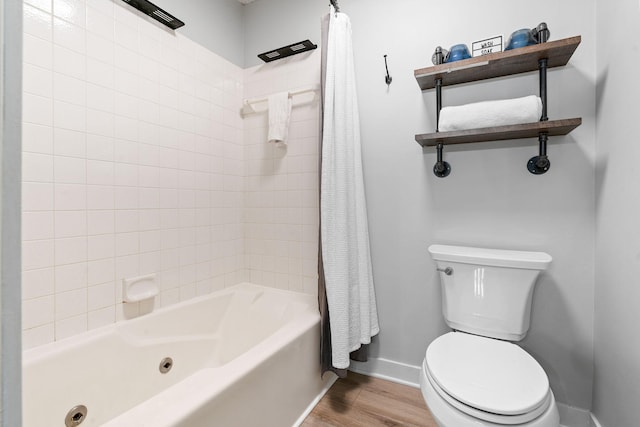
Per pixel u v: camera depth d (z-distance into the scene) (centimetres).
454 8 148
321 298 156
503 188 140
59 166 116
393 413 140
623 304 101
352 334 151
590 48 124
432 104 154
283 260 196
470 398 86
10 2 32
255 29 205
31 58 108
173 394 87
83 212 123
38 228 111
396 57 161
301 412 136
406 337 163
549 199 132
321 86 157
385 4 164
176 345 152
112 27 133
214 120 187
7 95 32
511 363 103
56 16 114
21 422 33
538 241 134
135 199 143
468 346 114
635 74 94
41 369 104
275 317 171
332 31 151
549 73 130
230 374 99
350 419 136
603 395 116
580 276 128
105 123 131
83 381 116
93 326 127
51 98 113
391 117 163
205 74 180
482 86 143
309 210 188
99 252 129
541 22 131
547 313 133
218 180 190
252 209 207
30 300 109
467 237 148
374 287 169
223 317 183
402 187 162
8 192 32
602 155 117
